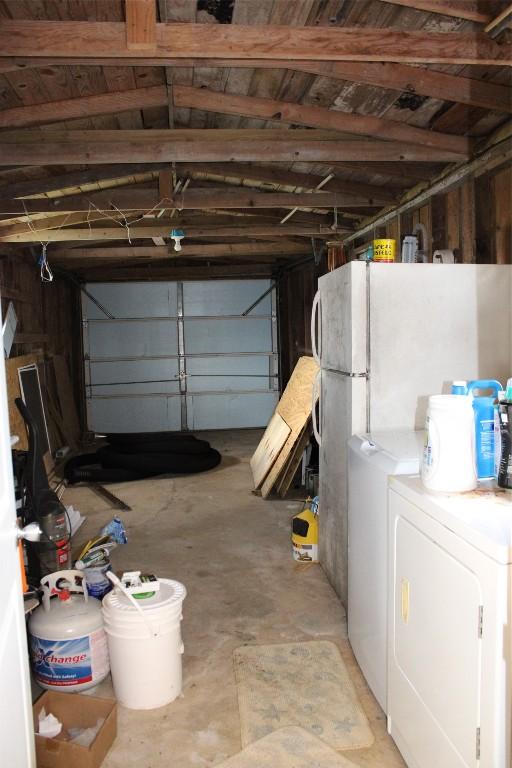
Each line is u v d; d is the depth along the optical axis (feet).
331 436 10.23
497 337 8.90
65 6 7.61
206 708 7.37
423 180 12.61
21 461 9.35
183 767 6.35
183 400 27.61
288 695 7.54
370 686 7.54
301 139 10.86
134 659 7.23
